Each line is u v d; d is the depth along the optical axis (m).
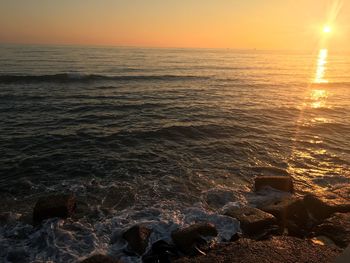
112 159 12.06
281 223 7.64
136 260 6.23
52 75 31.59
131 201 8.88
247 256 5.68
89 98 23.09
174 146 13.81
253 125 17.53
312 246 6.11
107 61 57.56
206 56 101.19
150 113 19.34
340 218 7.31
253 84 36.12
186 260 5.62
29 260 6.26
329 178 10.99
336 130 17.12
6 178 10.17
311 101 26.45
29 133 14.66
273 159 12.66
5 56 58.00
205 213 8.02
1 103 20.34
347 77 49.69
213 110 20.77
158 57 79.50
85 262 5.43
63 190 9.52
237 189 9.80
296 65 75.56
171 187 9.84
